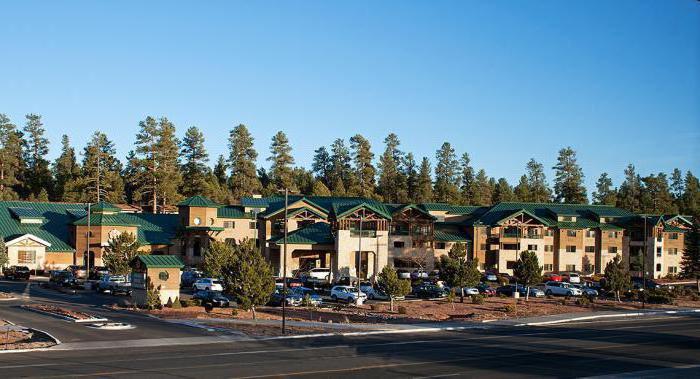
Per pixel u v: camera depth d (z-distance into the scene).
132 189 139.50
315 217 91.38
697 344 38.69
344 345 34.66
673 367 30.34
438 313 52.94
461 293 62.19
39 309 45.59
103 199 123.38
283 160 141.75
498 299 65.44
